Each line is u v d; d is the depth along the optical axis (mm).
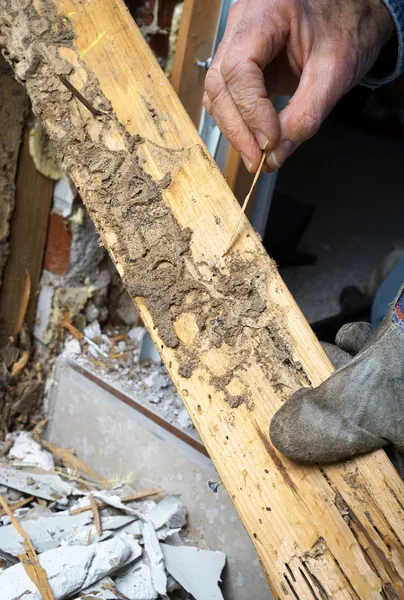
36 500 1432
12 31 1071
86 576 1147
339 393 777
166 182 951
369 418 773
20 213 1540
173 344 875
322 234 2611
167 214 937
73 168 992
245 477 805
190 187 949
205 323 884
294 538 774
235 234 921
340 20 1053
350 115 3746
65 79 990
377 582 755
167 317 890
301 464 799
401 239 2648
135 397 1514
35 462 1562
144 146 976
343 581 756
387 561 762
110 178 970
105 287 1697
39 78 1040
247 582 1320
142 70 1023
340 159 3291
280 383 844
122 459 1517
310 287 2248
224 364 860
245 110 960
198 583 1251
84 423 1590
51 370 1674
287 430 775
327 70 1021
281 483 794
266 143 973
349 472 792
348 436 772
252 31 968
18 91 1416
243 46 961
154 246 923
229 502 1332
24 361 1662
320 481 791
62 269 1609
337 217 2758
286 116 1005
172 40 1454
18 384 1662
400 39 1135
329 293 2234
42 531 1288
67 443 1642
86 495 1436
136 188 957
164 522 1346
